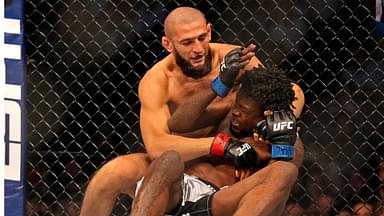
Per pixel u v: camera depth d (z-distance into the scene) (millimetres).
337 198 6039
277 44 6012
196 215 4422
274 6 6246
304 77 6188
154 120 4938
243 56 4621
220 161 4863
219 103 4953
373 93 5895
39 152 6043
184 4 6141
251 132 4707
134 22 6180
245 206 4168
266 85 4504
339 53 6117
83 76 6273
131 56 6176
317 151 6125
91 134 6195
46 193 5977
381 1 5758
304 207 6125
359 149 5949
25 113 5652
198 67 4949
